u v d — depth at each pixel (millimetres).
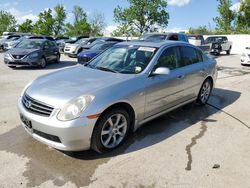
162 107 4727
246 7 34719
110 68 4602
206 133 4648
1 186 3064
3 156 3691
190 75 5348
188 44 5668
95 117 3461
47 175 3287
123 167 3500
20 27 53375
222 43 22609
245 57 14156
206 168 3527
